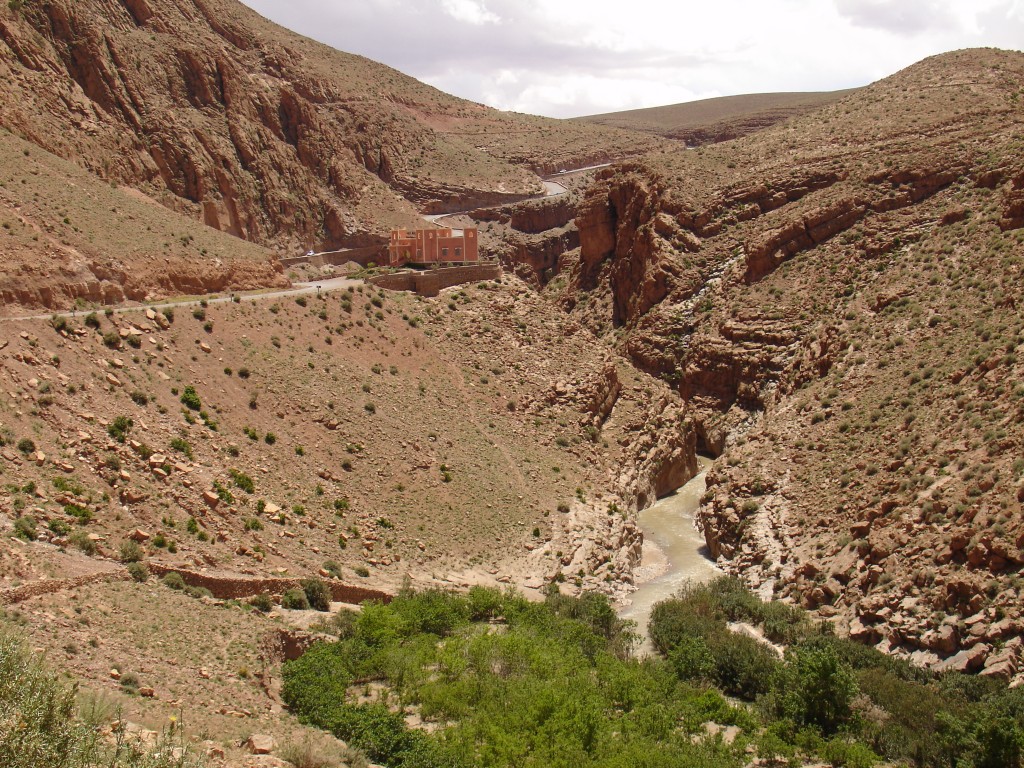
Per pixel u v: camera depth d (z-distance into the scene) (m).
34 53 108.62
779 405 87.44
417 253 101.62
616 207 134.75
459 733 37.78
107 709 27.38
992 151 102.94
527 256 164.62
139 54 126.62
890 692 46.31
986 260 82.62
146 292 69.94
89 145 106.88
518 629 50.53
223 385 63.44
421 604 51.28
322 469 62.22
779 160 124.44
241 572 48.78
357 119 166.75
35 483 45.31
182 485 52.53
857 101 138.25
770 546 68.12
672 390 104.75
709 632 55.22
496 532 64.62
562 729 39.25
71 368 55.31
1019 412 59.53
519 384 82.88
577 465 77.56
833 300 98.19
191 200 120.75
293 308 75.88
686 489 90.06
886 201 106.00
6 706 23.97
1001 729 40.31
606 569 65.56
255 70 149.50
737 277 109.88
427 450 69.06
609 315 125.19
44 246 63.72
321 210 142.12
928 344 77.38
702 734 43.56
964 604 51.47
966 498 56.34
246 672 37.62
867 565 58.75
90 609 37.34
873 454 68.62
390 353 77.88
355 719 36.56
